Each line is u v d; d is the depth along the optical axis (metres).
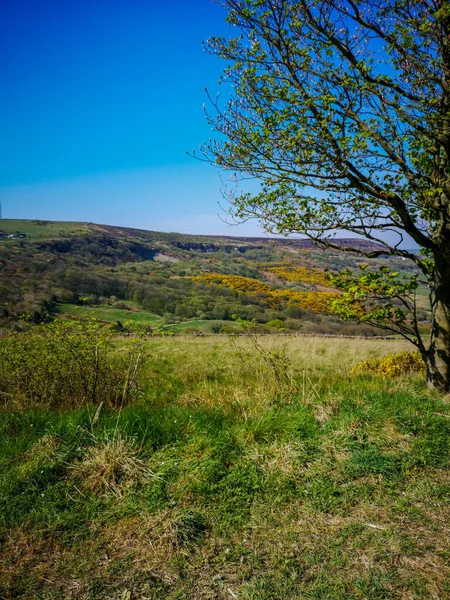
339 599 2.31
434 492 3.38
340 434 4.29
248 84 5.68
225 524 3.02
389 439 4.23
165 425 4.38
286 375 6.35
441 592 2.34
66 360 6.18
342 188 5.89
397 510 3.16
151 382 9.03
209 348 16.17
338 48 5.47
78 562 2.64
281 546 2.79
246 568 2.59
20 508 3.14
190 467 3.69
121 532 2.94
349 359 13.30
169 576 2.53
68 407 5.98
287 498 3.34
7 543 2.80
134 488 3.43
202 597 2.36
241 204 6.38
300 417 4.59
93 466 3.62
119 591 2.41
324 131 5.29
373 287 5.95
